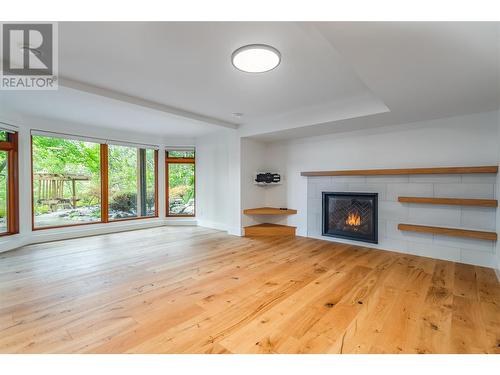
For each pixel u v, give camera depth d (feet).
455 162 10.85
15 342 5.31
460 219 10.69
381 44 5.46
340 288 8.05
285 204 16.81
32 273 9.32
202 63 7.55
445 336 5.51
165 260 10.92
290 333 5.68
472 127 10.48
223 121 14.56
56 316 6.36
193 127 16.28
